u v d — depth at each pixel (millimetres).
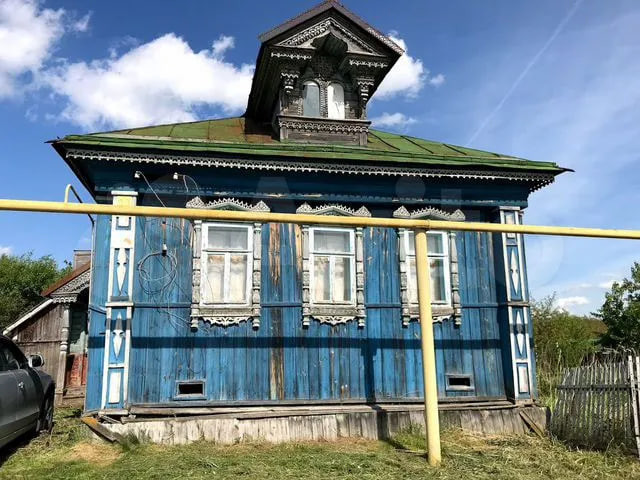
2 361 7852
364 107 11789
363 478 6789
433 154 10367
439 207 10766
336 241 10281
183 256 9586
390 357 10000
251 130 11977
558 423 9297
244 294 9695
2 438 7152
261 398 9398
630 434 8016
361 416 9219
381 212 10539
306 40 11180
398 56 11672
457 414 9633
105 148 9000
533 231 8578
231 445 8516
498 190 10844
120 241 9281
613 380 8492
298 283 9906
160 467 7066
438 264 10633
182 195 9680
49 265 41750
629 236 8961
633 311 16750
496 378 10383
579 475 7168
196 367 9273
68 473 6840
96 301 9047
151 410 8859
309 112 11672
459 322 10375
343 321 9930
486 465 7461
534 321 19938
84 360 18203
